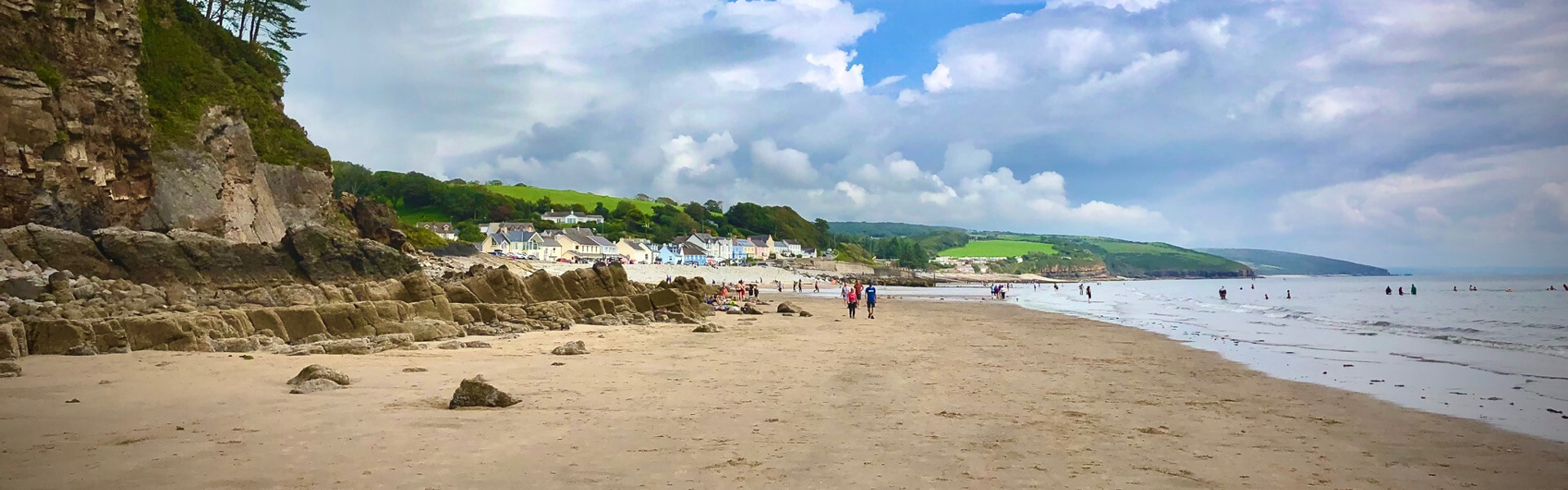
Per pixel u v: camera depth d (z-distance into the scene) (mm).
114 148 34469
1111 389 13875
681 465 7594
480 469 7238
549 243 154250
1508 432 10250
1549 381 15523
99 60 34375
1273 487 7301
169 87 42969
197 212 39531
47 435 8391
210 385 12000
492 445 8227
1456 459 8648
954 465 7855
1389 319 39594
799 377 14727
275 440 8266
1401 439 9758
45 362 14594
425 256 73750
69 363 14438
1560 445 9438
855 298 39750
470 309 27000
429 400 11031
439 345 19625
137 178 36156
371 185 165750
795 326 31688
